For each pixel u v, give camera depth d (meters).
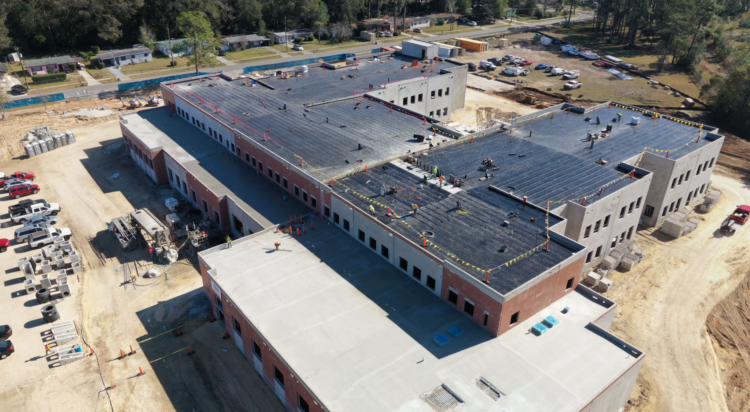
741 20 163.12
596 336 37.88
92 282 52.03
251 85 85.25
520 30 171.75
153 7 148.62
